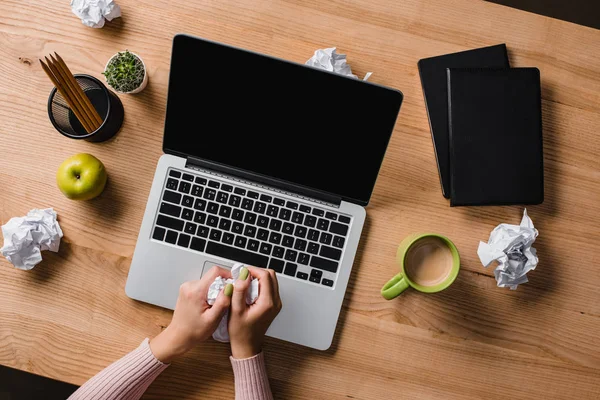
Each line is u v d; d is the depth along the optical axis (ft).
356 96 2.53
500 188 2.80
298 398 2.93
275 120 2.65
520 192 2.80
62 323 2.91
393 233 2.94
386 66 2.95
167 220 2.79
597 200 2.97
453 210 2.95
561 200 2.97
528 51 2.94
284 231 2.79
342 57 2.87
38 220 2.81
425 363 2.94
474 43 2.94
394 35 2.94
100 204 2.93
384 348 2.94
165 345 2.76
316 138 2.67
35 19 2.92
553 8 4.47
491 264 2.95
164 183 2.79
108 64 2.75
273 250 2.79
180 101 2.64
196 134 2.73
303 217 2.79
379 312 2.94
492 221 2.95
